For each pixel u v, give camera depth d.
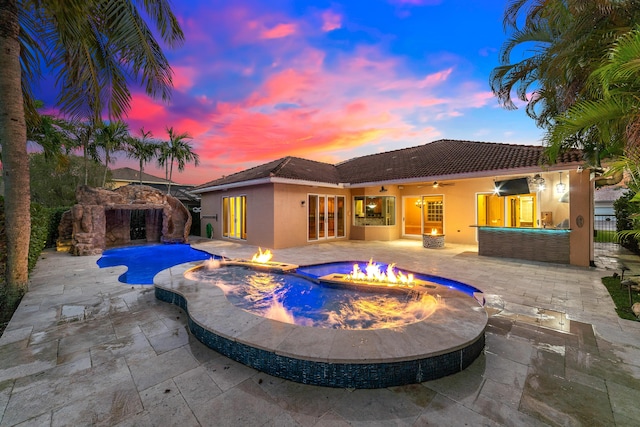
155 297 5.93
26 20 6.39
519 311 4.98
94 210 12.70
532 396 2.68
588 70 5.48
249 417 2.42
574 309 5.05
